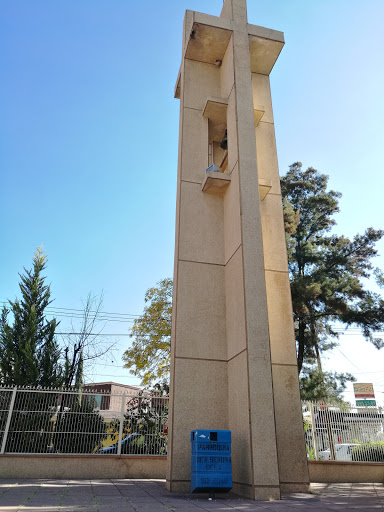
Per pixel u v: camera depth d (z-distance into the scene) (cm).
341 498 748
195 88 1230
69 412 1122
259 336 823
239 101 1076
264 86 1303
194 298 970
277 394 944
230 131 1090
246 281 870
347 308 1953
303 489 862
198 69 1261
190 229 1041
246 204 949
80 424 1117
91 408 1145
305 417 1202
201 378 897
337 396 1970
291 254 2178
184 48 1262
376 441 1190
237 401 830
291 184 2447
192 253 1016
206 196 1088
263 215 1122
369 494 833
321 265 2162
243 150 1011
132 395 1183
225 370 916
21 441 1070
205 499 694
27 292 1630
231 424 851
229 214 1027
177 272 987
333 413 1204
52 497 656
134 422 1163
